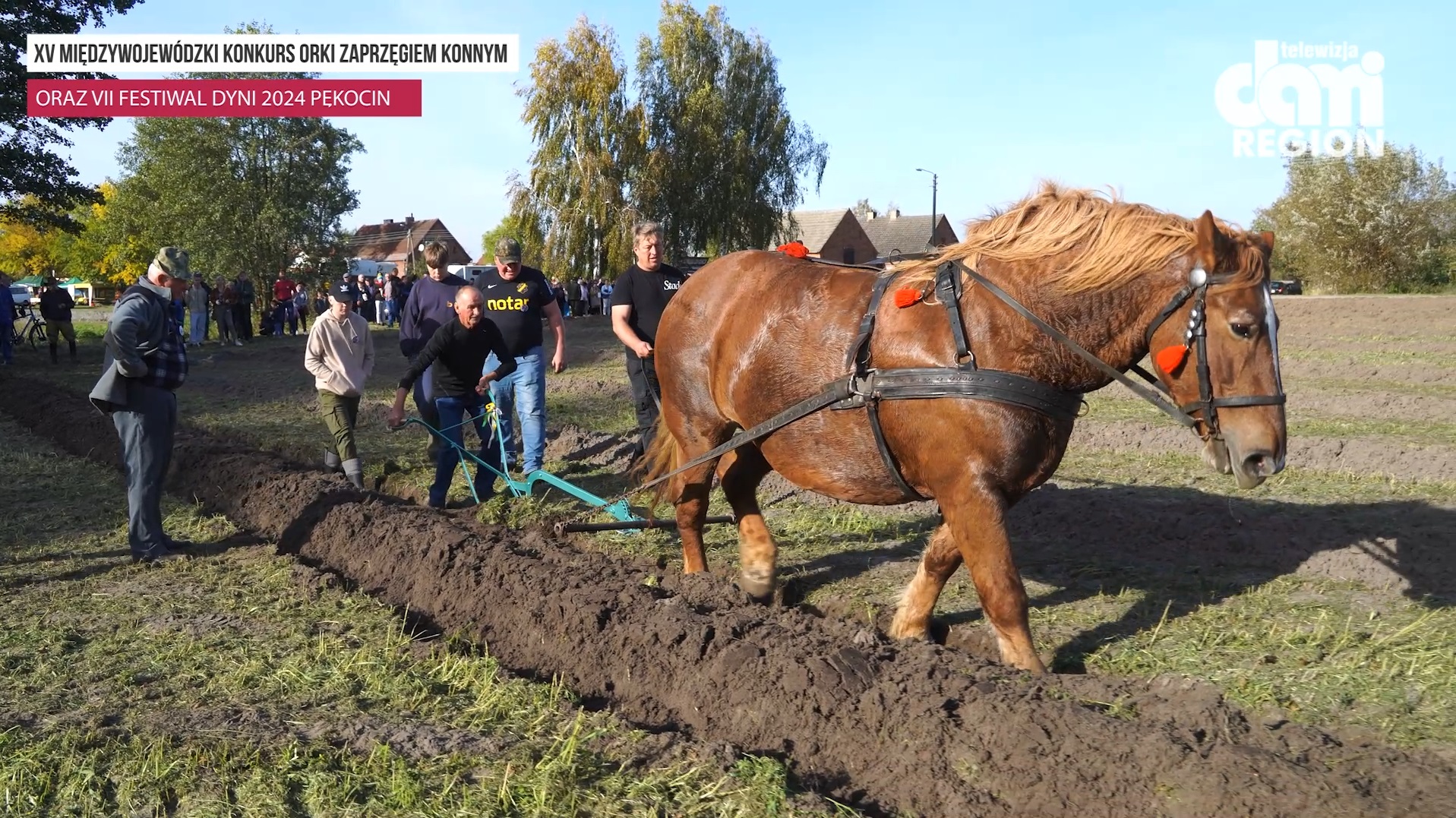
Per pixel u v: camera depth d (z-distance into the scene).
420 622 5.61
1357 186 43.06
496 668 4.63
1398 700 4.18
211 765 3.74
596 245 40.25
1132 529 7.02
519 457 9.82
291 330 33.00
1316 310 28.47
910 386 4.35
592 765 3.71
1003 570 4.28
